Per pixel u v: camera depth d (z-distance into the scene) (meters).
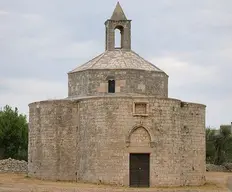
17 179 57.78
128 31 63.00
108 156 52.25
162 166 52.59
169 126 53.41
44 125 57.97
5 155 92.81
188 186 54.81
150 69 59.34
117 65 59.06
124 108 52.41
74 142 56.50
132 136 52.31
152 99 52.84
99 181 52.53
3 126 92.69
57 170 56.59
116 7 63.69
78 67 62.62
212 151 101.38
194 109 57.12
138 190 47.91
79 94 60.06
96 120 53.34
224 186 56.62
